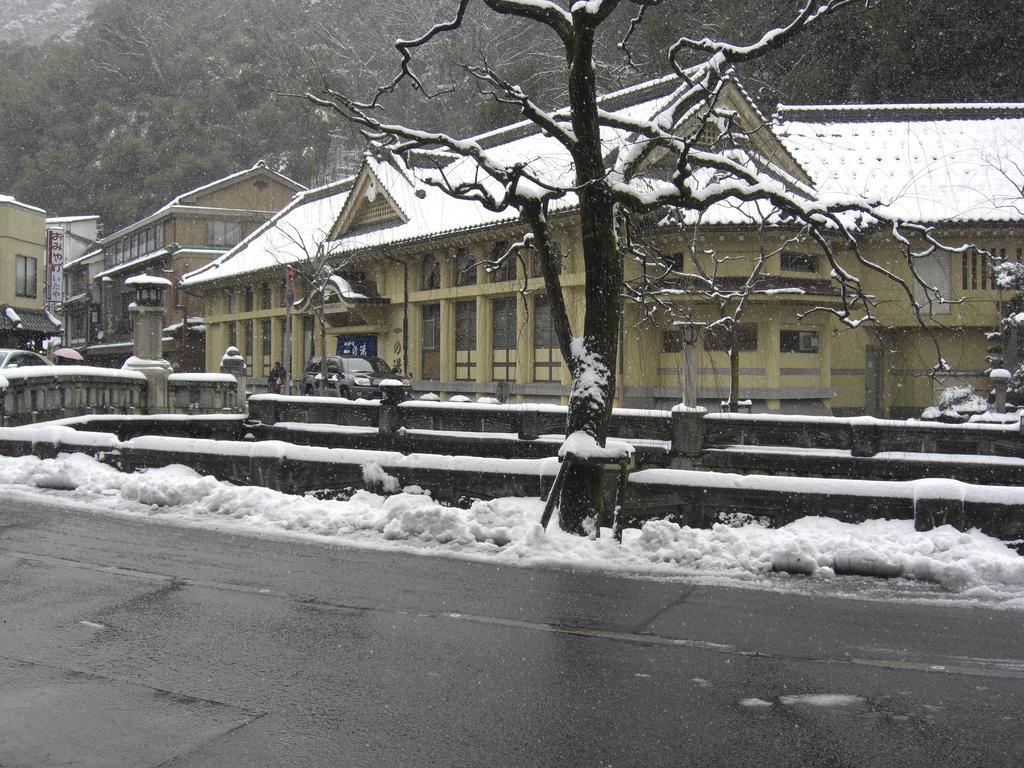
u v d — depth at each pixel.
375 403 20.00
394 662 6.17
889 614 7.73
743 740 4.87
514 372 32.72
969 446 15.01
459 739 4.82
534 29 33.78
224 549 10.27
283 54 47.09
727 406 20.19
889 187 29.62
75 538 10.77
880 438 15.37
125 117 80.62
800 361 27.53
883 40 35.97
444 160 33.47
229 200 59.19
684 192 10.74
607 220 11.04
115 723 4.99
